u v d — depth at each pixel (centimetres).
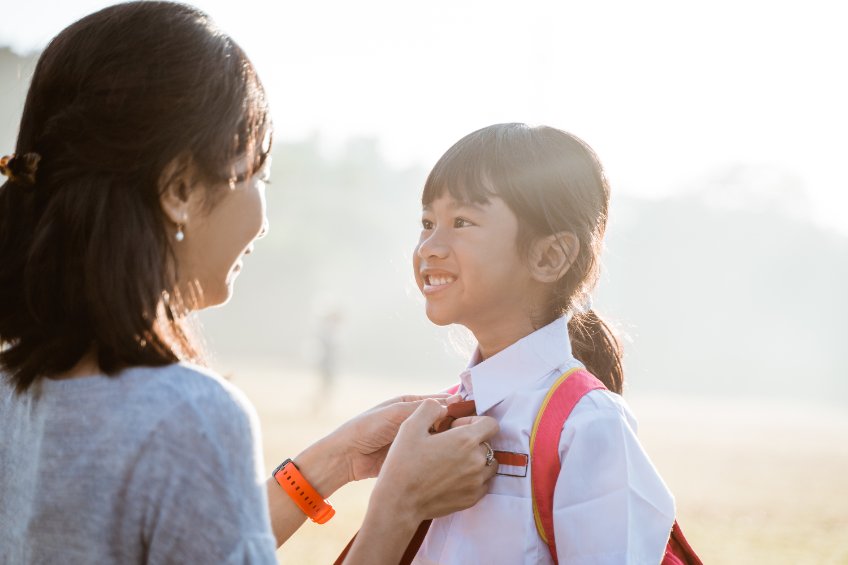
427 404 189
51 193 138
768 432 1842
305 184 5191
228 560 122
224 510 124
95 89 136
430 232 202
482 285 191
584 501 177
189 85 137
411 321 4400
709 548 656
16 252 141
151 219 137
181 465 124
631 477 179
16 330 141
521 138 197
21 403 141
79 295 134
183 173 139
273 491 210
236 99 142
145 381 130
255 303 4634
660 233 4988
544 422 183
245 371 2995
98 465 125
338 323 1797
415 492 177
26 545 130
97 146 135
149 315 134
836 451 1474
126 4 144
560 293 202
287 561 552
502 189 191
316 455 211
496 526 184
